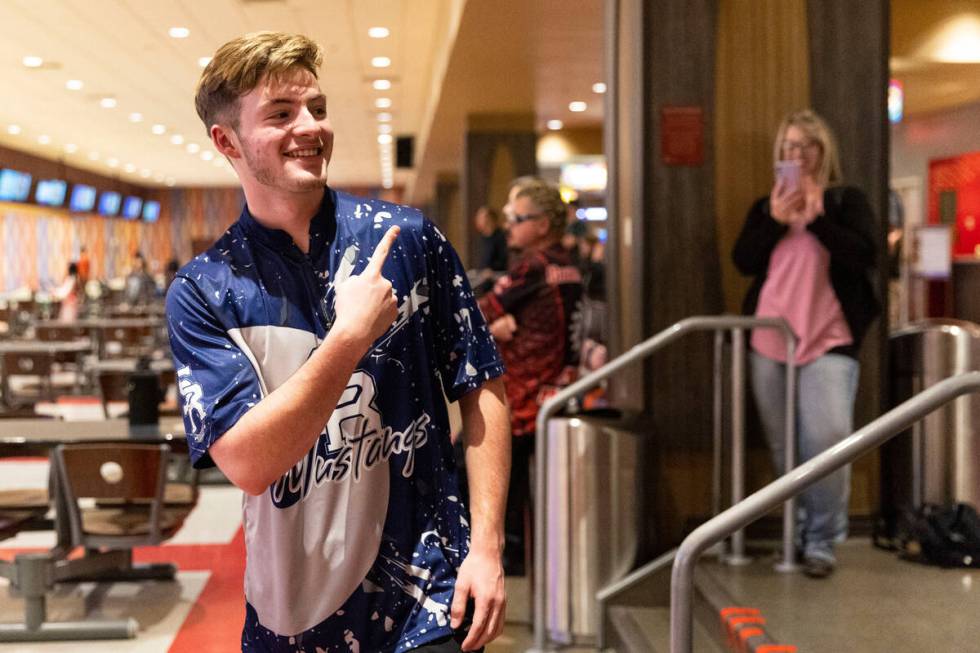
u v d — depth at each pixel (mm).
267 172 1567
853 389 3941
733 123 4441
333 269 1636
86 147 21109
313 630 1616
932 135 11930
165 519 4695
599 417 4227
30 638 4332
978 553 3869
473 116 14031
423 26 11078
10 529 4539
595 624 4043
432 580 1622
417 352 1661
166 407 7758
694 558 1964
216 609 4773
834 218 3926
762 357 4031
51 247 23047
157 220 31703
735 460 4137
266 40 1571
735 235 4449
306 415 1423
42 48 11242
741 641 3129
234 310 1600
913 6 8508
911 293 10477
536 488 3859
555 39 9078
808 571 3816
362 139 20625
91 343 12727
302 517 1600
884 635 3109
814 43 4418
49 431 4906
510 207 4230
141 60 11969
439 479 1666
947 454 4098
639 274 4441
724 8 4418
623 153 4676
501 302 4195
